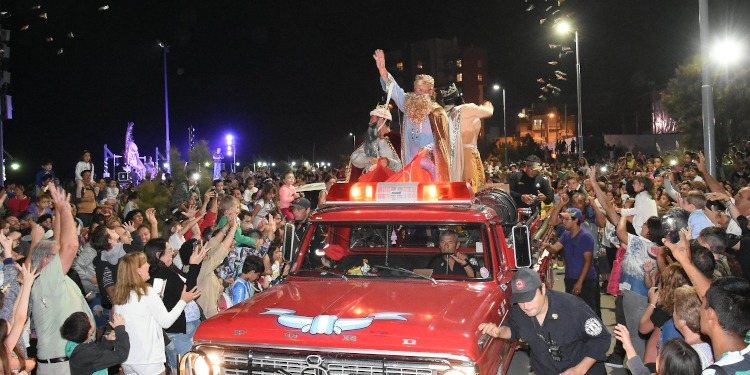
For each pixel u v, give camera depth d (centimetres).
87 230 980
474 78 9412
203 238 796
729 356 339
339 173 1808
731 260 587
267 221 1019
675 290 450
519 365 649
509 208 780
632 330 713
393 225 631
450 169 779
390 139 829
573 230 902
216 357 491
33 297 566
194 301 682
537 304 466
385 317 485
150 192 1409
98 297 845
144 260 584
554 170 2841
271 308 521
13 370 487
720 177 1969
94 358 535
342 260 654
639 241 712
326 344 471
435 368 452
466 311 500
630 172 2011
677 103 2977
